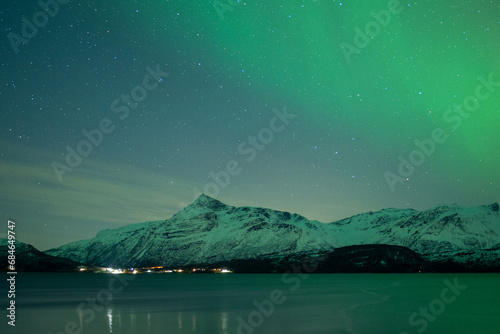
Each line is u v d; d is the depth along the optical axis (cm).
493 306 6266
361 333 3784
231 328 4125
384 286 13062
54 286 14775
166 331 3966
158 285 15712
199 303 7194
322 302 7194
